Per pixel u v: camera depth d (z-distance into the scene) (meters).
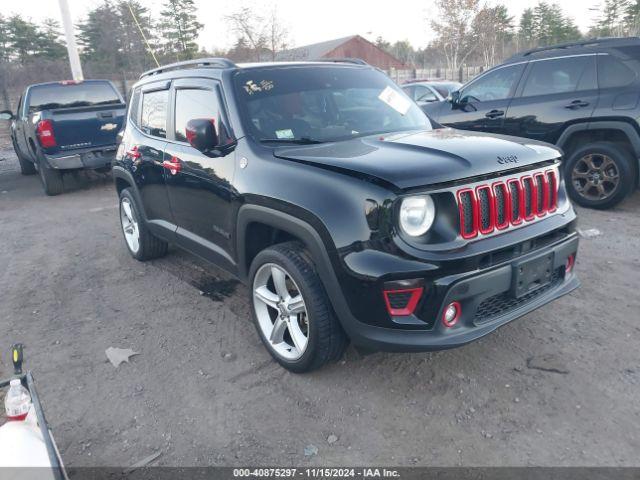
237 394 3.21
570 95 6.44
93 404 3.19
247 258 3.63
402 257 2.63
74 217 7.84
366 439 2.76
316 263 2.93
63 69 33.38
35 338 4.07
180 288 4.90
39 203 9.05
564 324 3.79
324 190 2.86
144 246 5.43
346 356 3.52
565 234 3.26
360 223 2.70
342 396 3.12
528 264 2.90
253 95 3.75
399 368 3.36
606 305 4.05
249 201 3.34
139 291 4.89
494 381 3.17
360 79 4.29
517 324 3.82
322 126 3.75
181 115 4.27
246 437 2.83
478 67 30.88
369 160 2.88
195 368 3.53
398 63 51.41
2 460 1.79
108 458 2.73
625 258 4.95
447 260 2.62
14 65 32.41
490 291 2.76
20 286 5.16
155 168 4.63
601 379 3.14
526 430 2.75
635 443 2.62
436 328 2.69
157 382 3.39
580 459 2.54
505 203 2.89
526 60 6.92
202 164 3.85
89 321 4.32
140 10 32.09
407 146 3.12
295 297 3.28
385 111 4.09
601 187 6.39
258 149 3.42
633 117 5.93
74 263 5.76
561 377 3.17
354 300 2.79
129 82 21.22
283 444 2.76
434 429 2.80
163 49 33.25
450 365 3.36
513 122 6.98
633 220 6.06
